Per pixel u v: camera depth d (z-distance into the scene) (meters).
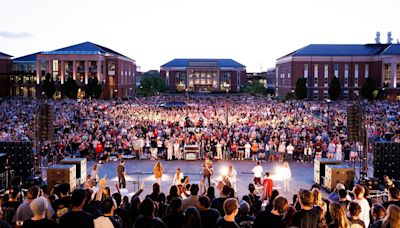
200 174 26.67
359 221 8.73
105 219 8.30
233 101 96.00
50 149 32.38
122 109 63.56
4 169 22.36
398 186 22.70
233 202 8.23
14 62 125.50
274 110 64.81
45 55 110.56
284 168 24.88
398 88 101.69
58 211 10.38
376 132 39.94
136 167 32.38
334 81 102.25
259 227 8.30
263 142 36.72
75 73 111.12
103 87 113.56
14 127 39.84
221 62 189.25
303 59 116.56
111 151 35.78
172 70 183.38
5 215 11.40
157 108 66.62
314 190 10.52
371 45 119.94
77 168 25.14
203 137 37.03
